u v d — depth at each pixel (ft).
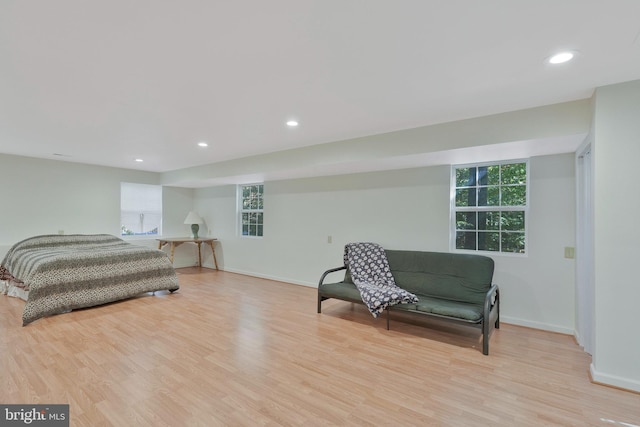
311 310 13.00
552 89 7.48
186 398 6.61
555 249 10.68
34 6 4.40
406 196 13.80
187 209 23.44
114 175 19.56
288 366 8.10
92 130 11.10
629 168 7.02
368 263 13.25
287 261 18.20
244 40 5.38
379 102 8.36
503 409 6.38
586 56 5.92
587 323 9.14
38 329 10.43
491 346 9.50
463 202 12.78
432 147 10.35
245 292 15.88
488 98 8.07
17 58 5.96
